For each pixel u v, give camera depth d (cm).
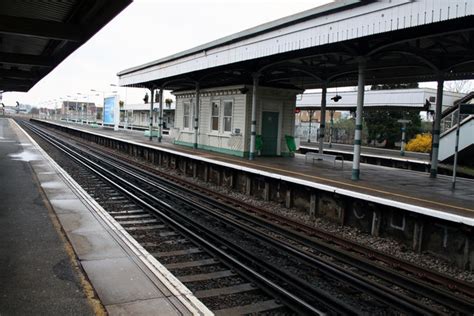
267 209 1220
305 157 1856
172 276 561
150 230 900
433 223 843
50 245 677
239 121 1800
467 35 1102
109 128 4812
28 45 1338
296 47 1120
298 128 4653
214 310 539
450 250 808
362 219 1013
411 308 556
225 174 1606
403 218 902
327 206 1109
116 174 1739
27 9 916
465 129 1972
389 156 2431
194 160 1822
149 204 1112
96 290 508
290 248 790
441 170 1978
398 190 1034
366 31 905
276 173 1277
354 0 912
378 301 594
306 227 984
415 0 796
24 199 1029
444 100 2670
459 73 1532
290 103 1877
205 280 637
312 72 1695
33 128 5288
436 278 693
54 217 860
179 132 2372
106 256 634
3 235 725
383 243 918
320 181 1135
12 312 441
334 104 3042
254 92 1639
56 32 963
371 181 1185
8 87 2684
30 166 1644
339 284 652
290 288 612
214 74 1884
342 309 544
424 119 4512
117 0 748
